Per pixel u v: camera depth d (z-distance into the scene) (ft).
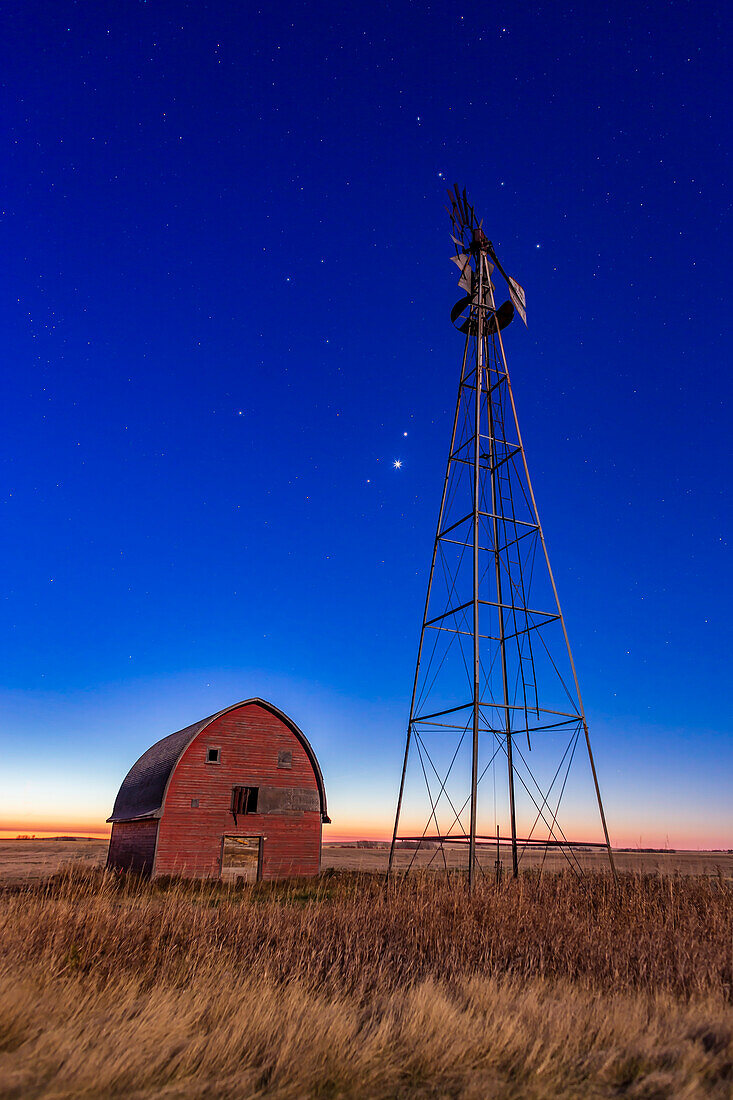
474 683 66.90
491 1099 17.76
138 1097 17.39
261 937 35.86
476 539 72.69
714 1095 17.83
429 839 66.95
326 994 27.45
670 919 39.40
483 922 38.88
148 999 24.84
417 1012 23.24
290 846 103.35
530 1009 24.21
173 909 37.91
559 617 75.05
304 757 108.99
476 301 85.81
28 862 147.33
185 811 97.96
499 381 86.22
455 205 89.51
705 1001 25.84
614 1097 17.90
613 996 26.73
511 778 80.33
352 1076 19.13
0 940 30.58
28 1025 21.89
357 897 45.91
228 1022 22.71
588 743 69.72
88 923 33.60
